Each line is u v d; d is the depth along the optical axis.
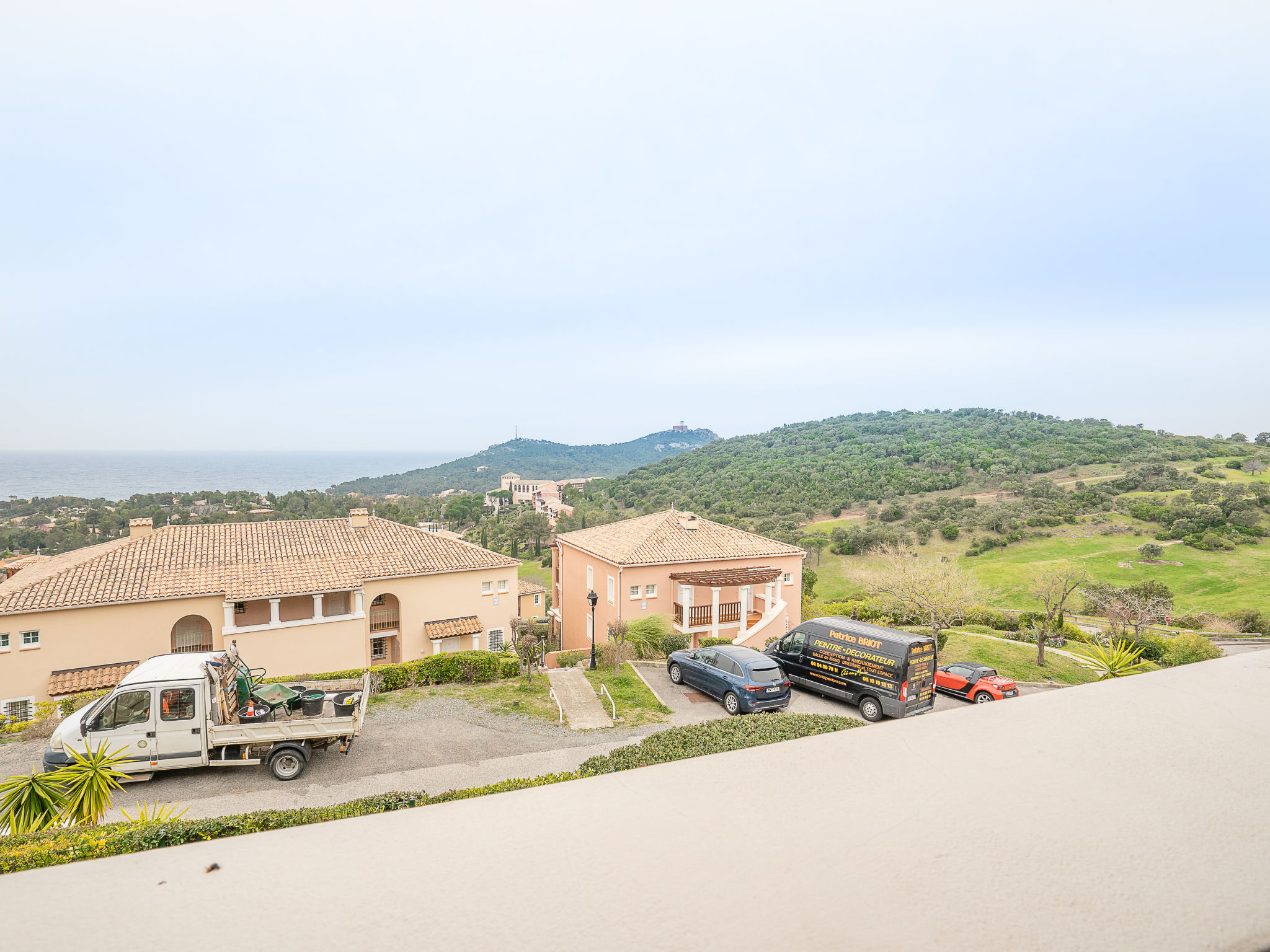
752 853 1.11
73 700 18.81
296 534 30.14
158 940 0.86
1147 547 67.50
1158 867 1.07
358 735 15.58
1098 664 10.25
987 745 1.63
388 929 0.89
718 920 0.89
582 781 1.45
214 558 26.67
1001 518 77.31
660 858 1.09
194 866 1.08
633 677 21.03
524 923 0.89
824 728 12.08
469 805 1.30
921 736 1.69
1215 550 67.75
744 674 17.41
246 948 0.83
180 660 12.84
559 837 1.18
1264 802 1.34
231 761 12.50
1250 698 1.98
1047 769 1.48
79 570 24.11
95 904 0.96
